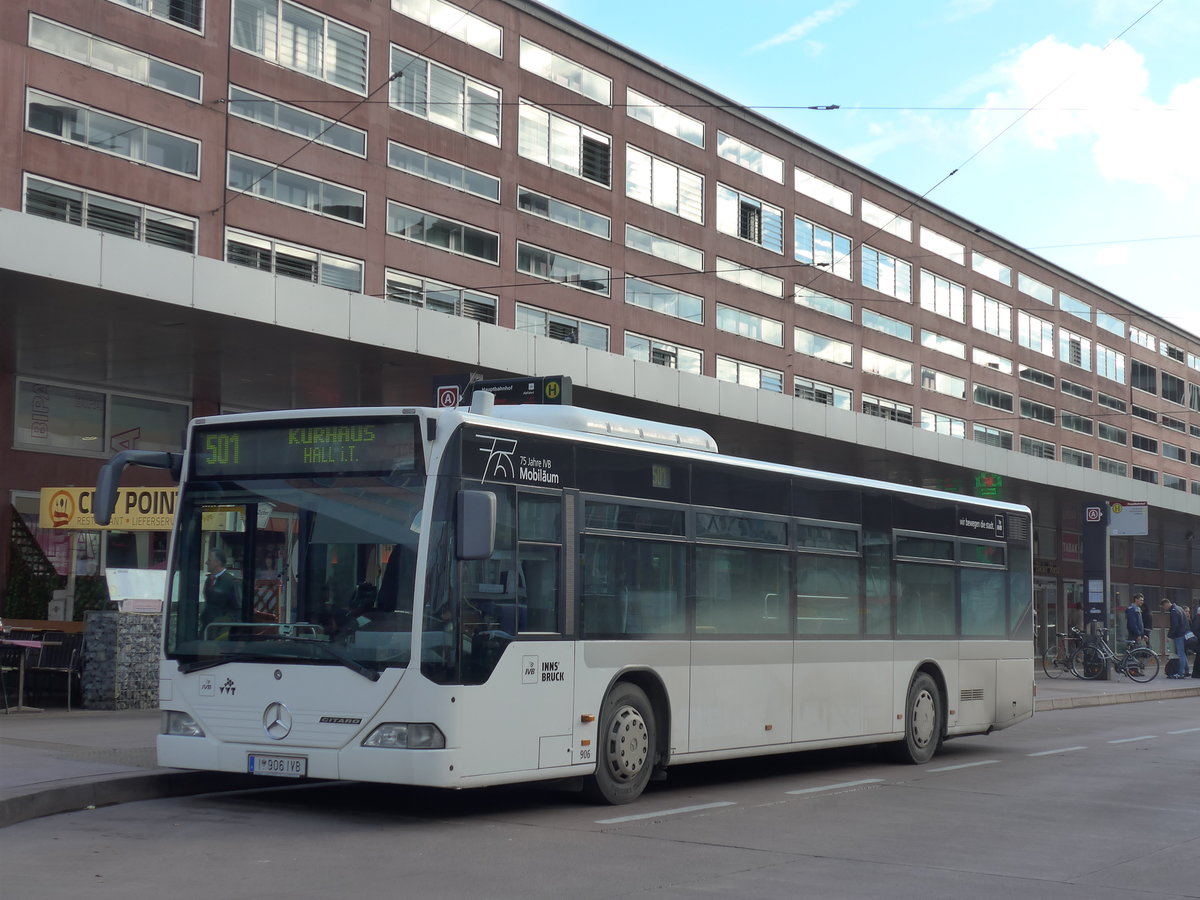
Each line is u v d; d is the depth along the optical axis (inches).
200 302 743.7
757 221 1952.5
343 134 1333.7
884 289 2230.6
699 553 459.5
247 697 373.4
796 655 502.3
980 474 1430.9
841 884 303.9
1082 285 2832.2
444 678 357.7
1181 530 2256.4
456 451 370.3
